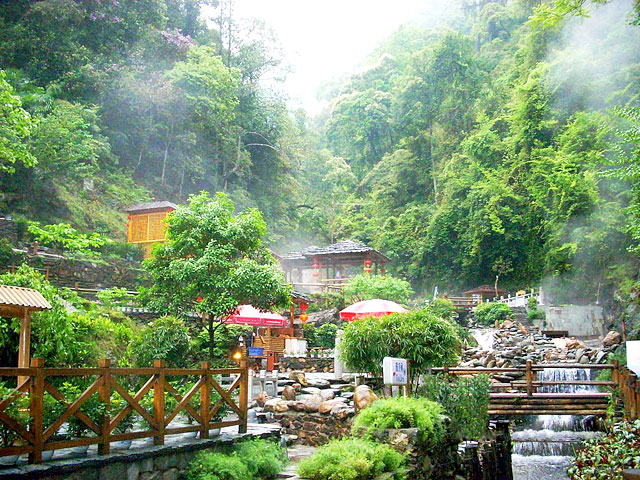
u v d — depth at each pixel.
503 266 37.91
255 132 44.25
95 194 28.70
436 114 49.97
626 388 10.80
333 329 21.84
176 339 11.08
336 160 57.22
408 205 48.12
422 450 7.88
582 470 7.66
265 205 42.50
